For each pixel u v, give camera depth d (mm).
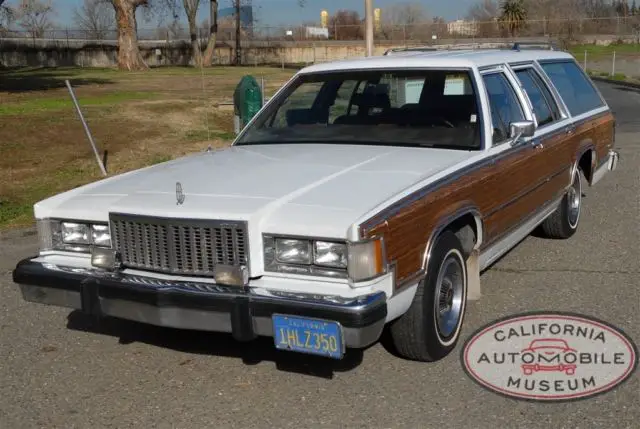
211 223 3895
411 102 5355
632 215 8062
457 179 4473
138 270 4184
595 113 7457
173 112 19234
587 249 6793
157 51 57531
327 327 3617
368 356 4590
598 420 3752
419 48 6984
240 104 10797
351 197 3979
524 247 6906
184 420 3898
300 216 3812
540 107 6266
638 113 19250
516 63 6055
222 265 3885
